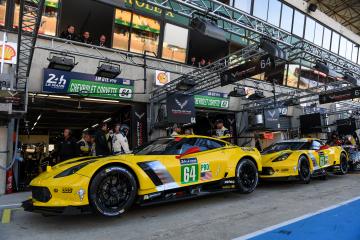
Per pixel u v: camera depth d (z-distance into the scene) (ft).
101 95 31.32
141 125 34.86
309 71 57.21
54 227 13.66
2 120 24.22
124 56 34.04
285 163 23.67
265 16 48.83
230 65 26.99
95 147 24.34
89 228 13.47
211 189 18.12
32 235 12.57
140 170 14.87
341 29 63.82
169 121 31.65
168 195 15.93
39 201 13.47
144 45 36.24
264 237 12.02
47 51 29.01
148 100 35.12
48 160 33.88
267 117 43.11
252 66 25.58
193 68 39.91
